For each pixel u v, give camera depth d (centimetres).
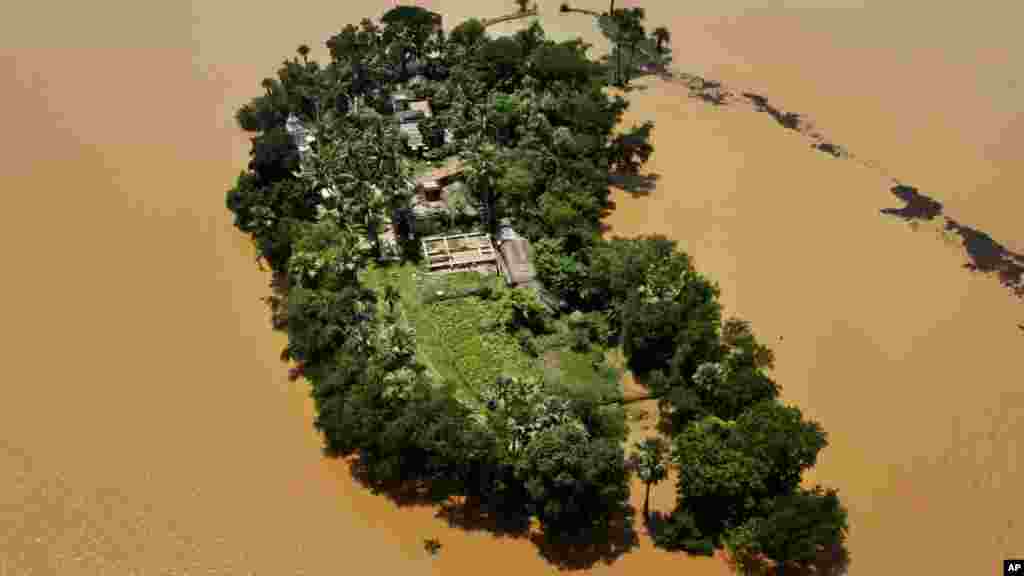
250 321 11319
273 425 9875
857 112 16075
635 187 13888
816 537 7856
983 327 11262
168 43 18225
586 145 13288
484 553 8538
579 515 8531
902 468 9425
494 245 12269
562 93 14538
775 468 8256
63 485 9088
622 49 17862
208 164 14412
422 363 10275
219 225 13025
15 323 11088
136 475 9231
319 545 8588
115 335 11000
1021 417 10012
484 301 11262
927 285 11950
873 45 18438
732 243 12631
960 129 15588
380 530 8750
